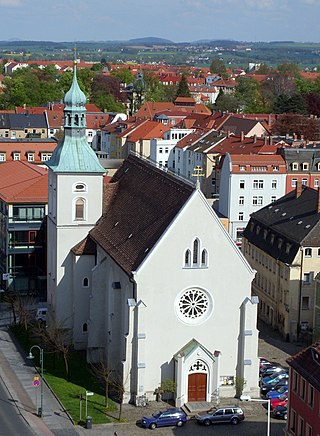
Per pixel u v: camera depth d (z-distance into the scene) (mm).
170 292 75562
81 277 91312
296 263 95938
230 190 147250
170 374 76500
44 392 78188
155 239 76438
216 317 77125
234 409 71688
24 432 68750
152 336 75688
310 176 149750
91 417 71625
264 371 83625
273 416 73125
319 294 94438
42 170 125375
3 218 112625
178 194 78875
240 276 77000
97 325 86875
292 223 102000
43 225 110375
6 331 98500
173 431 69625
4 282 112438
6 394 77625
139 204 86875
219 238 76000
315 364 61688
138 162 95750
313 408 60562
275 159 149375
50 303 97562
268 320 103875
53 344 88625
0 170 128500
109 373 76000
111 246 84438
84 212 92125
